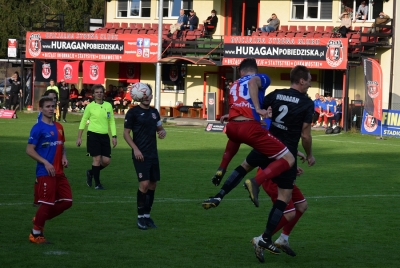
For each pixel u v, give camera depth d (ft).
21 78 158.81
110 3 166.40
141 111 39.63
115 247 34.55
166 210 46.19
